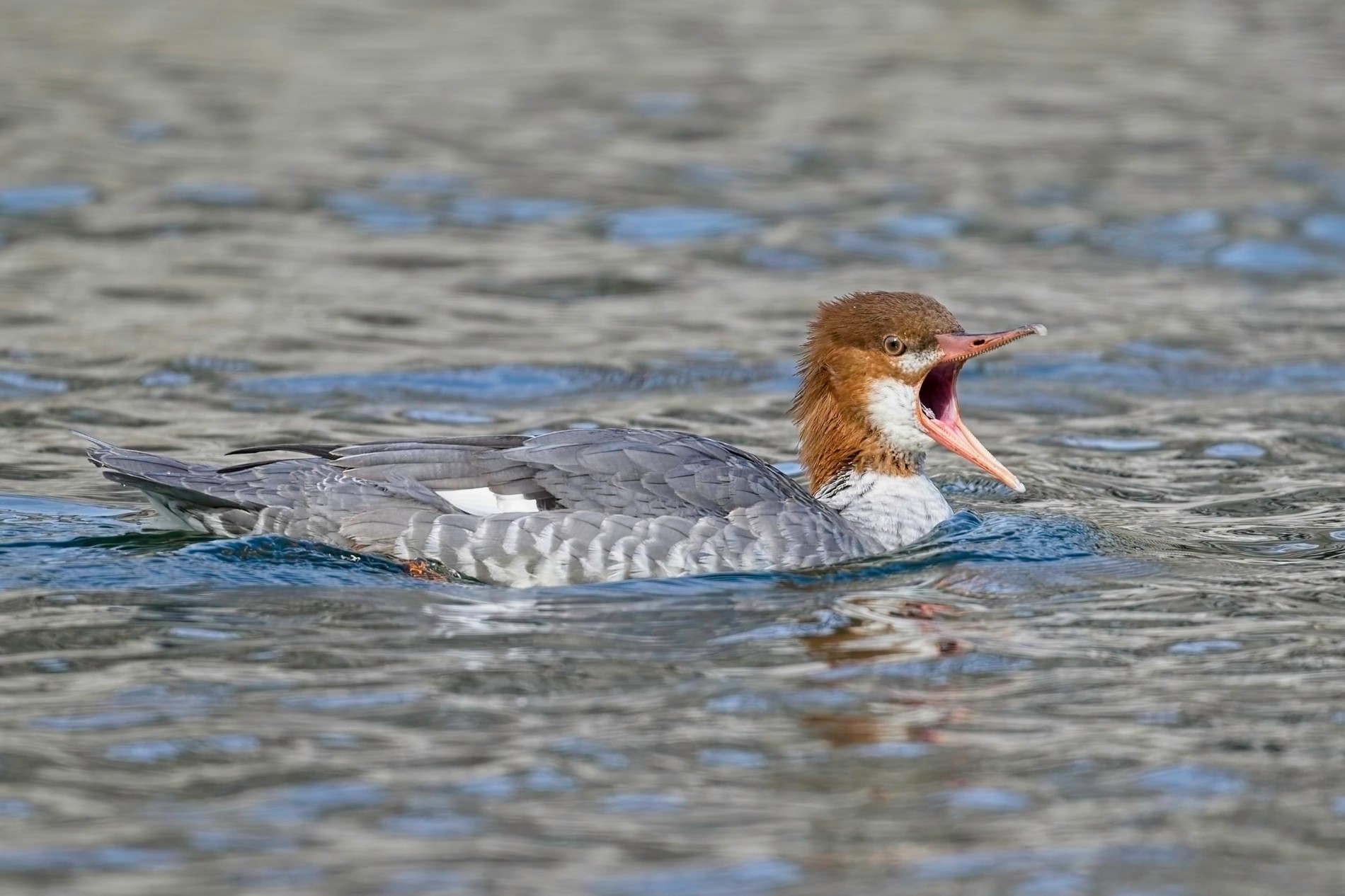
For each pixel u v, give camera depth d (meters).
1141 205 24.25
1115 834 8.24
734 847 8.06
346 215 23.59
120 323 19.06
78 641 10.45
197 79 29.66
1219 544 13.26
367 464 12.22
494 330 19.45
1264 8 35.72
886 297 13.45
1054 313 20.25
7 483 14.22
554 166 25.86
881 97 29.36
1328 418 16.98
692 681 10.04
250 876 7.70
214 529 12.38
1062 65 31.42
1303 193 24.61
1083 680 10.20
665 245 22.80
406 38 32.97
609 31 33.84
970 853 8.05
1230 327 19.88
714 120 28.11
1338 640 10.91
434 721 9.37
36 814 8.20
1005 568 12.52
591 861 7.91
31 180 24.20
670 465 12.29
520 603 11.36
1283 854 8.07
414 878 7.72
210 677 9.91
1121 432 16.77
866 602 11.63
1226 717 9.62
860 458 13.52
